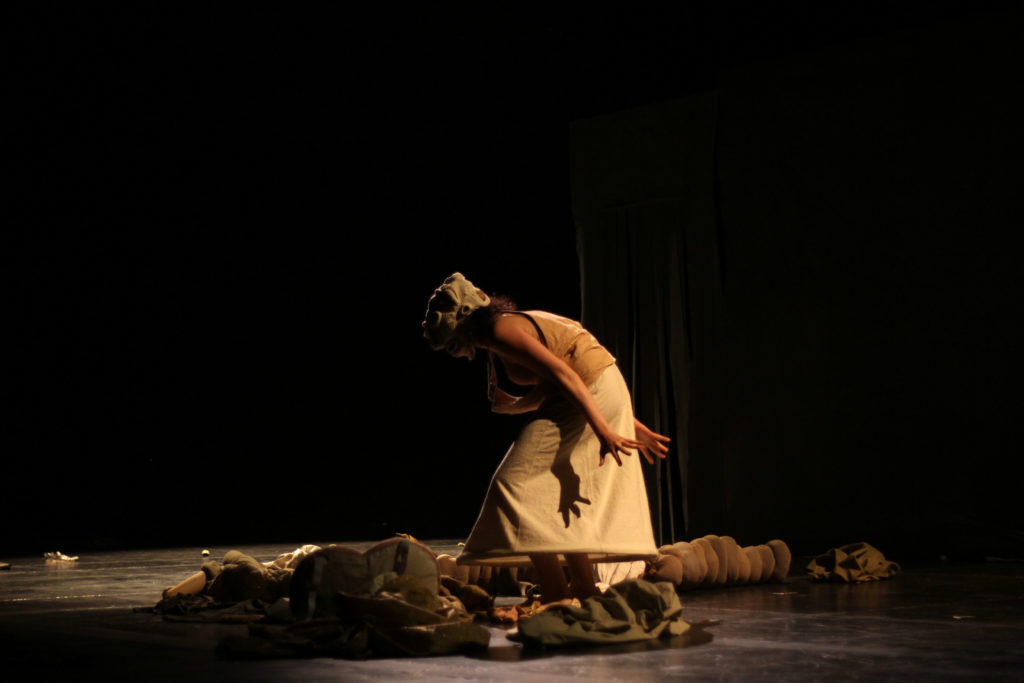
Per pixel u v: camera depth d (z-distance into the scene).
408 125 9.73
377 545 3.20
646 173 7.84
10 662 2.77
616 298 7.95
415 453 10.95
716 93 7.56
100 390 10.46
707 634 3.21
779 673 2.54
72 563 6.84
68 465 10.48
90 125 9.55
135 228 10.16
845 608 3.90
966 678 2.45
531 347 3.41
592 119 8.12
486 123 9.30
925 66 6.83
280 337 10.91
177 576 5.76
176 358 10.68
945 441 6.65
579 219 8.14
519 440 3.49
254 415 11.04
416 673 2.59
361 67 9.28
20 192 9.62
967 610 3.79
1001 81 6.59
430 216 10.06
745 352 7.39
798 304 7.21
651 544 3.39
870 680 2.44
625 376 7.88
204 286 10.57
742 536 7.31
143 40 8.95
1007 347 6.50
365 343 10.83
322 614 3.11
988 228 6.60
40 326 10.09
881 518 6.82
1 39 8.76
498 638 3.16
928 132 6.81
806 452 7.12
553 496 3.37
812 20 7.20
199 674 2.60
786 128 7.30
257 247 10.62
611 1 7.89
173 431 10.81
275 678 2.54
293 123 9.95
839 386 7.03
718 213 7.57
